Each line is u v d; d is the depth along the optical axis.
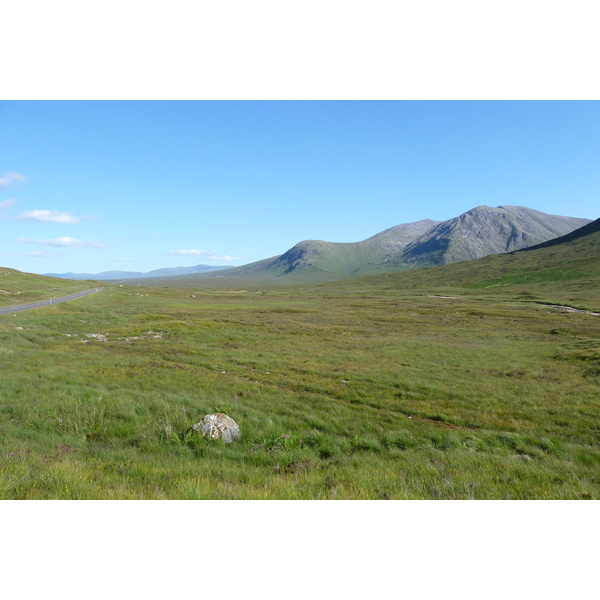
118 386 20.05
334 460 11.78
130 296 113.75
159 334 46.69
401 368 29.52
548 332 58.97
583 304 103.00
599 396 21.50
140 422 14.40
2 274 142.38
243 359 31.31
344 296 171.50
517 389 23.25
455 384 24.48
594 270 176.50
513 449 13.80
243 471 10.09
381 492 8.70
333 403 19.33
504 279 197.75
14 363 25.03
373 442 13.52
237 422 14.99
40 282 138.75
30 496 7.45
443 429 15.89
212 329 51.84
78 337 41.31
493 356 36.72
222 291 195.12
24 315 54.38
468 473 10.36
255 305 111.38
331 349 38.94
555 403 20.05
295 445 13.15
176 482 8.71
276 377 25.19
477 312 91.75
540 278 184.75
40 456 10.00
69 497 7.57
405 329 63.06
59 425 13.59
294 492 8.40
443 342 47.12
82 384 20.19
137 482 8.73
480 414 18.09
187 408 16.41
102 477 8.76
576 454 13.02
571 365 31.77
